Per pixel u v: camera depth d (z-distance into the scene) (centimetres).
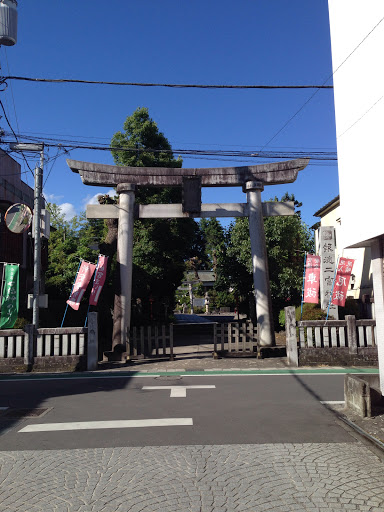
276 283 2061
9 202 1634
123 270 1409
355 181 679
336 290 1356
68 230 3309
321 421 642
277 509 359
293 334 1262
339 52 726
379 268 666
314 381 991
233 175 1473
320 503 369
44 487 412
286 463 467
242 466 459
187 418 667
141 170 1455
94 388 951
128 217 1431
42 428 623
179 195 2238
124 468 457
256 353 1403
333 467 454
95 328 1251
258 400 792
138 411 721
